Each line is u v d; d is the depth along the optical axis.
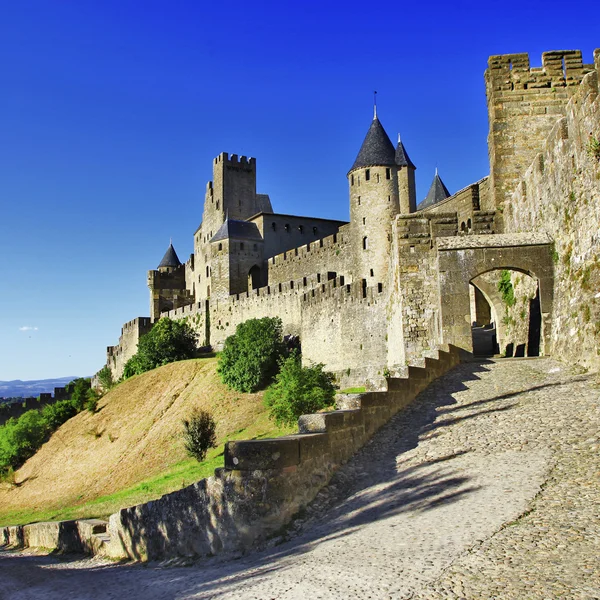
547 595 6.76
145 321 108.50
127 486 51.06
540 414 13.99
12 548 25.52
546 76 29.25
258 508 11.39
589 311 18.42
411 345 24.61
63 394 114.19
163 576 11.61
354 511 11.09
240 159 119.31
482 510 9.58
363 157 76.50
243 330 68.88
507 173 28.98
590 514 8.74
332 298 61.06
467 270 22.41
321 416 13.20
